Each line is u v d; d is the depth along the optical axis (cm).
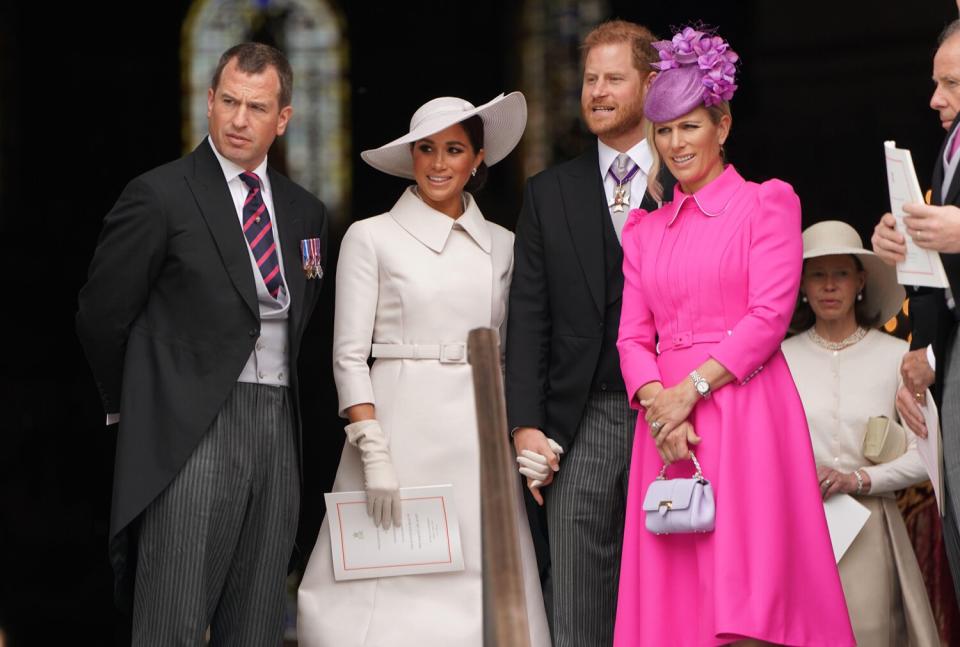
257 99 1870
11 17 7275
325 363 6925
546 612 2002
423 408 1936
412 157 2025
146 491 1791
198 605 1792
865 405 2125
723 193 1758
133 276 1819
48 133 7338
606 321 1948
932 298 1700
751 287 1705
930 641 2048
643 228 1817
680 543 1709
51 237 7200
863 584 2062
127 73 7412
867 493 2064
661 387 1741
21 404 6469
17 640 4369
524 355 1972
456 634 1881
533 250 1998
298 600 1917
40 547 5650
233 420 1847
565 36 7331
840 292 2155
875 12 6900
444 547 1906
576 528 1936
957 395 1577
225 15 7538
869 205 6944
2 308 6881
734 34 7025
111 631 4509
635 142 1995
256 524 1869
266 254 1891
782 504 1670
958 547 1636
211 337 1833
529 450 1942
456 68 7581
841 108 6938
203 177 1875
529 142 7281
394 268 1959
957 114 1634
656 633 1692
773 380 1723
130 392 1825
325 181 7500
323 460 6781
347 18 7575
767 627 1614
